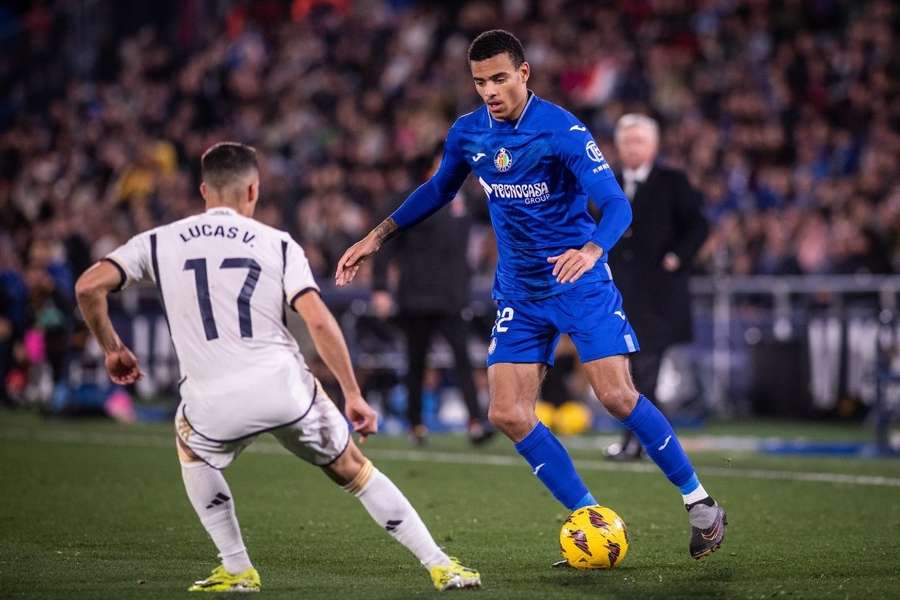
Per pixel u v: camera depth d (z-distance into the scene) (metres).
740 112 68.25
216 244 17.08
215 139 76.88
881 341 44.34
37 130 83.19
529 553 21.59
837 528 24.20
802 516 25.78
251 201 17.86
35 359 55.66
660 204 34.84
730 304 53.38
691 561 20.69
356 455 17.50
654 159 37.88
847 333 51.53
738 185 64.88
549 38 76.38
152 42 90.50
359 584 18.75
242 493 29.08
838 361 51.81
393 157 68.25
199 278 16.91
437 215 39.22
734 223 58.97
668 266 34.81
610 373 20.09
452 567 18.02
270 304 16.98
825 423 51.69
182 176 72.88
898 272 55.44
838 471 34.19
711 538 19.92
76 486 30.00
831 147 66.56
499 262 20.86
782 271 56.66
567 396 46.34
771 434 47.25
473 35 78.62
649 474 32.53
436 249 39.31
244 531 23.97
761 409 53.28
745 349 53.38
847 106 68.75
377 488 17.56
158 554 21.44
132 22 95.69
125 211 72.88
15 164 81.00
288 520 25.28
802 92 70.12
